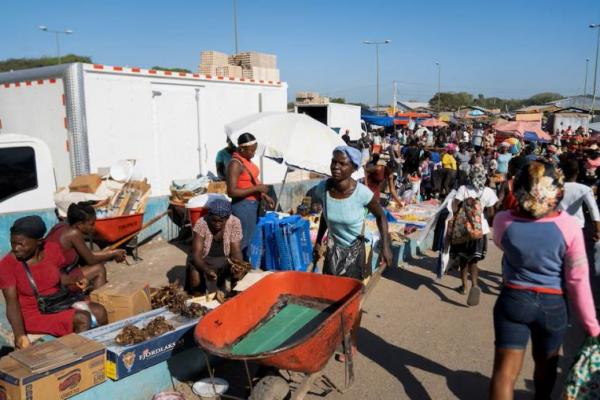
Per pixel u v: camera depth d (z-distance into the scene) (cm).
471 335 536
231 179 584
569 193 541
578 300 296
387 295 655
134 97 910
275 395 342
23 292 406
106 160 878
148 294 484
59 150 880
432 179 1527
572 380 315
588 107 5728
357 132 2473
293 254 667
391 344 511
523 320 307
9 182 724
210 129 1070
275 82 1220
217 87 1071
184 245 875
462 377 447
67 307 427
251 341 393
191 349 431
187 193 871
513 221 310
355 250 454
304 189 1171
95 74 848
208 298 493
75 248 502
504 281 322
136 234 776
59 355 347
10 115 944
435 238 661
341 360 472
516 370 315
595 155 1124
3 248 688
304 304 450
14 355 346
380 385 432
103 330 411
